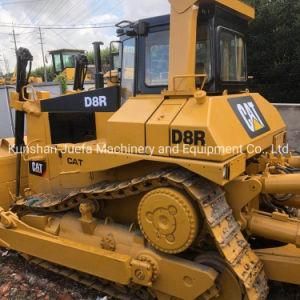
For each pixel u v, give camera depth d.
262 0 13.09
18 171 4.49
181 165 2.81
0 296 3.71
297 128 7.30
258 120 3.55
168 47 3.29
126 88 3.70
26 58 4.23
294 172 3.59
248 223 3.18
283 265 3.06
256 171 3.62
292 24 12.34
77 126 4.01
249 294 2.79
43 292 3.74
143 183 3.07
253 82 12.81
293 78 12.44
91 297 3.61
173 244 2.90
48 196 4.03
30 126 4.25
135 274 3.15
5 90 11.16
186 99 3.03
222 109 2.99
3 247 4.47
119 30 3.69
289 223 3.09
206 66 3.32
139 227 3.35
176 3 3.03
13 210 4.27
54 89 11.62
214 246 3.12
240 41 3.86
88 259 3.41
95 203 3.62
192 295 2.99
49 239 3.71
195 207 2.86
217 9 3.29
